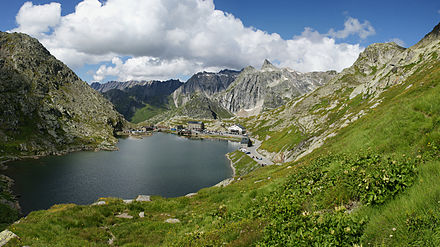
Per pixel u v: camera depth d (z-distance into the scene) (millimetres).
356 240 7180
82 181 98812
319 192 12219
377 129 21250
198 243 12023
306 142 88000
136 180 102562
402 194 8312
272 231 9484
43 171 111188
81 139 193500
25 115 185125
